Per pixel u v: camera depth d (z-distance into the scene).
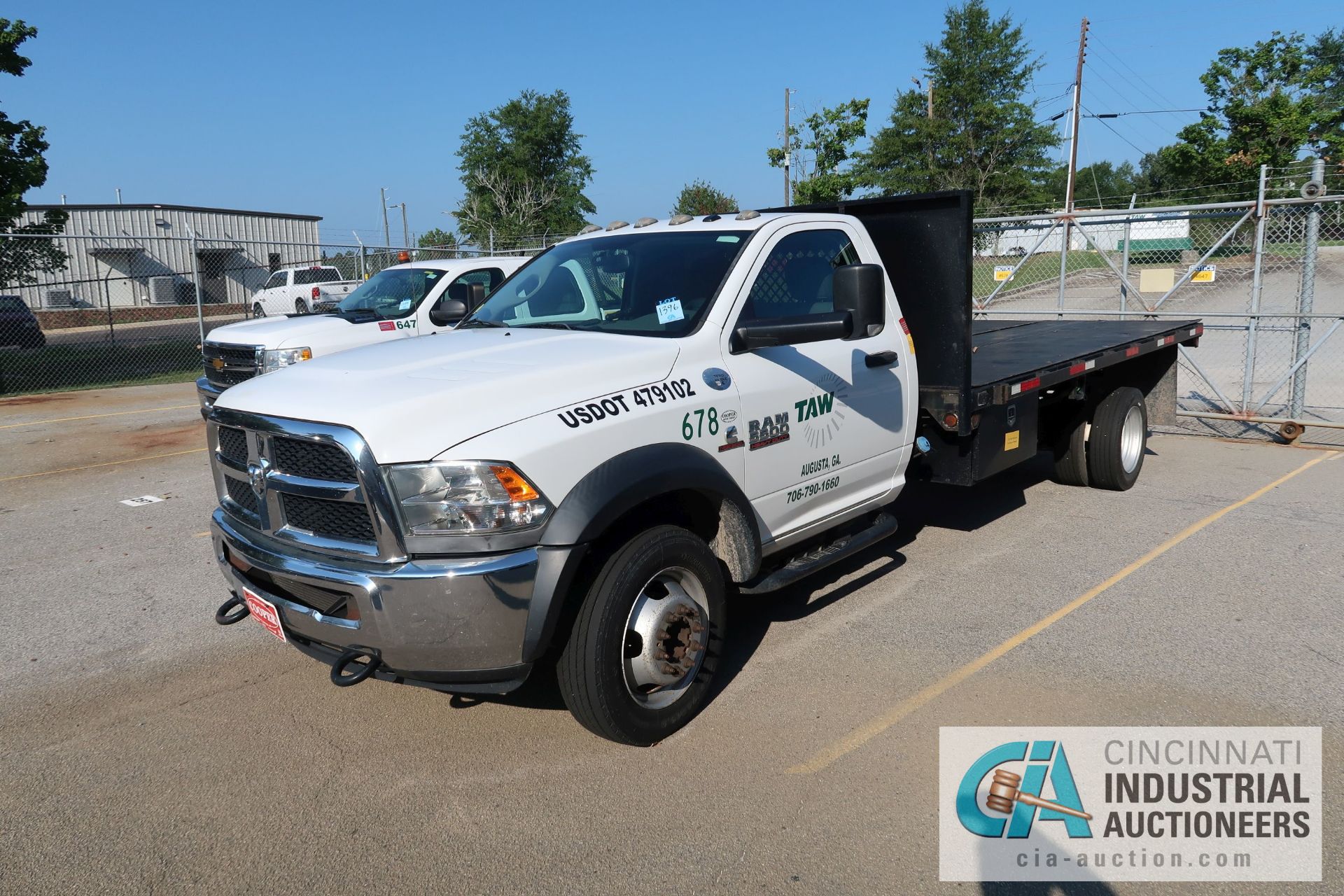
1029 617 4.98
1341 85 62.09
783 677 4.35
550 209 45.72
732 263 4.37
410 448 3.23
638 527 3.80
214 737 3.96
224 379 10.27
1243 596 5.18
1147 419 7.84
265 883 3.01
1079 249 14.45
